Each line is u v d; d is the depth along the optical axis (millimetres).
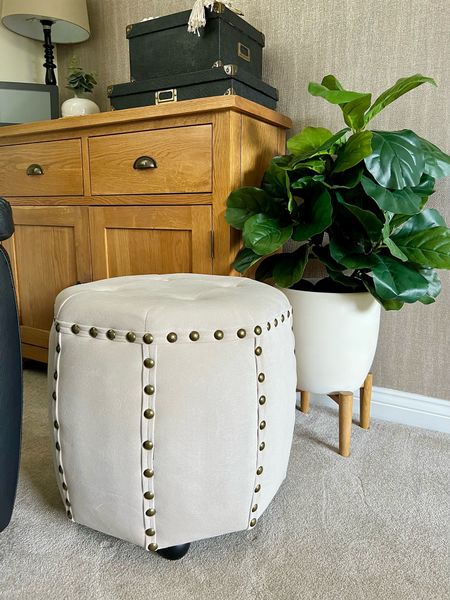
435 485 1079
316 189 1157
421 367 1421
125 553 846
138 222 1372
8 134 1577
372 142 1036
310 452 1226
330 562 831
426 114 1321
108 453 739
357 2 1375
